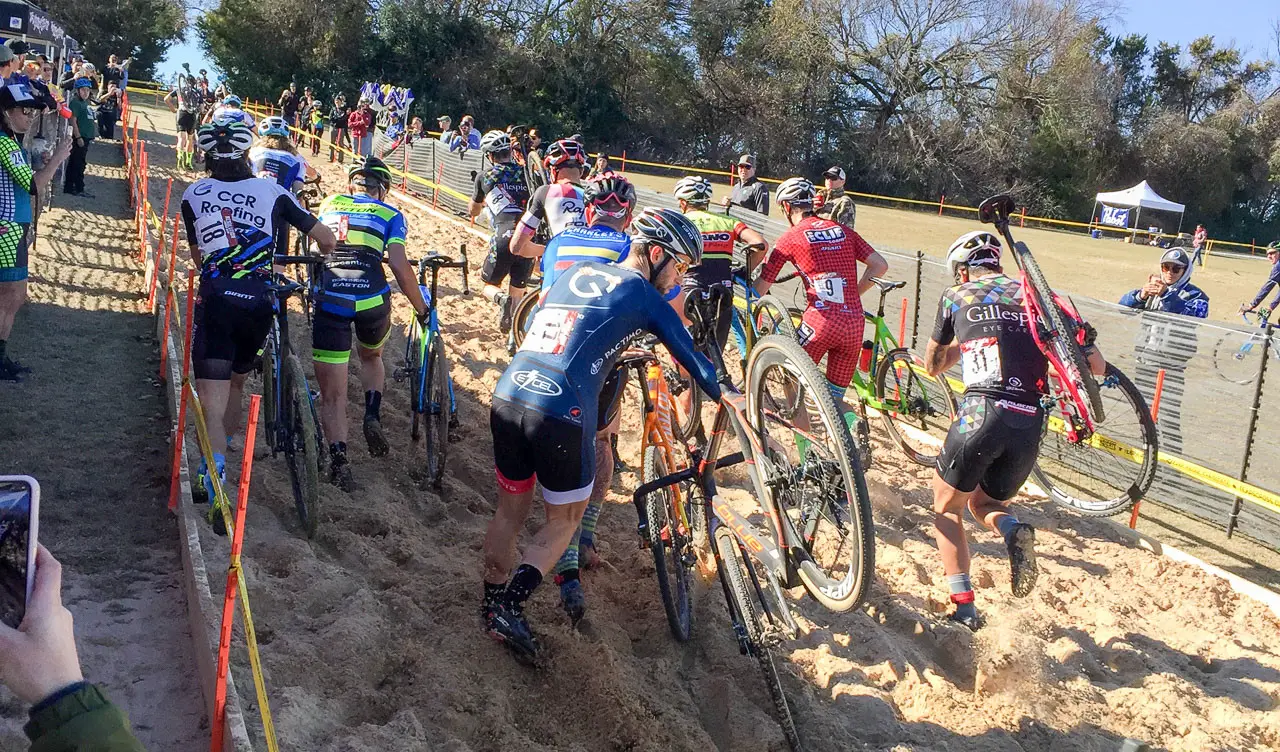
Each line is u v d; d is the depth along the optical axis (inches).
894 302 369.4
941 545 181.6
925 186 1936.5
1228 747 155.1
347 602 159.3
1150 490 284.4
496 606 150.7
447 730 134.3
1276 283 594.2
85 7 1742.1
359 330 211.8
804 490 142.9
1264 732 161.0
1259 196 2293.3
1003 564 212.8
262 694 108.7
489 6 1889.8
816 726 149.9
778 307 227.0
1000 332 179.5
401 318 352.5
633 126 1919.3
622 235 178.1
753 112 1962.4
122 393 246.5
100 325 301.9
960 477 178.4
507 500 151.8
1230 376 262.8
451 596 167.0
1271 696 171.9
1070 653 176.1
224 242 179.2
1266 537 256.1
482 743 134.9
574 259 173.6
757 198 458.6
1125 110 2364.7
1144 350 284.8
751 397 146.3
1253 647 191.2
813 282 237.3
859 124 2004.2
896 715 156.4
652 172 1755.7
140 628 148.3
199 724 128.2
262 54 1672.0
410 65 1733.5
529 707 145.7
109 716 51.0
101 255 393.4
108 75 915.4
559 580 162.6
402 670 147.7
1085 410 181.3
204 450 164.7
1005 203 186.4
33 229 356.2
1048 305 176.4
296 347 300.8
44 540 170.1
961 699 161.5
